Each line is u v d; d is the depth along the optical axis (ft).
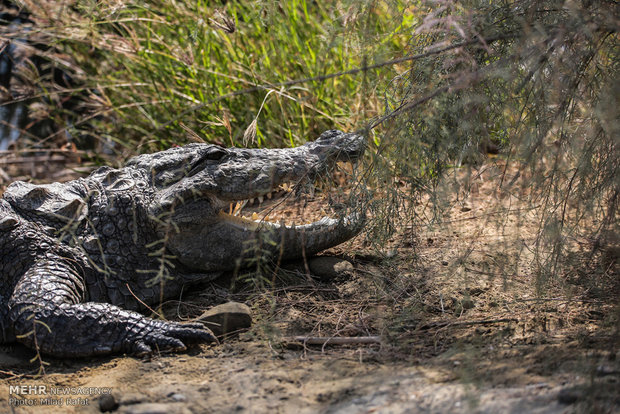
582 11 11.13
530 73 11.98
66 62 30.45
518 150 12.94
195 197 15.58
